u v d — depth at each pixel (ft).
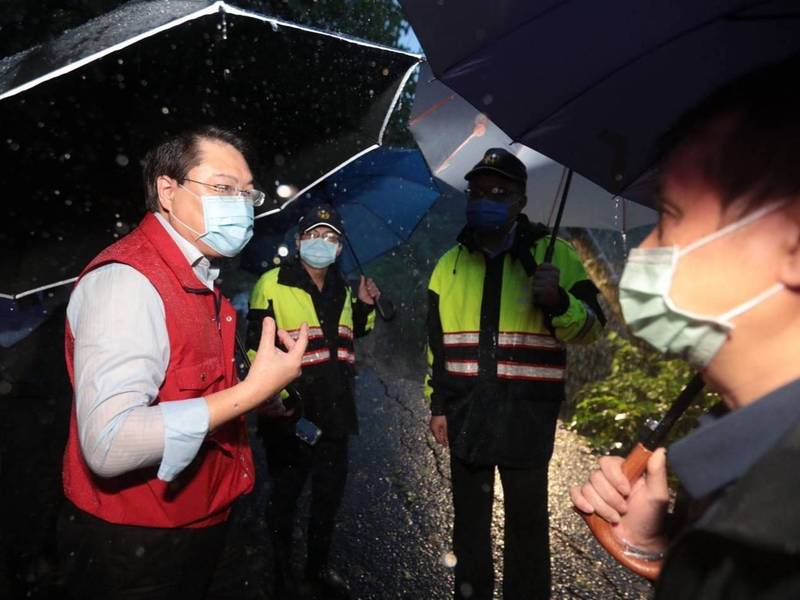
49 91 6.58
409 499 14.85
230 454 6.66
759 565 1.91
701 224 2.45
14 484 11.97
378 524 13.70
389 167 16.01
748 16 4.19
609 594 11.12
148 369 5.62
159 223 6.33
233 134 6.61
